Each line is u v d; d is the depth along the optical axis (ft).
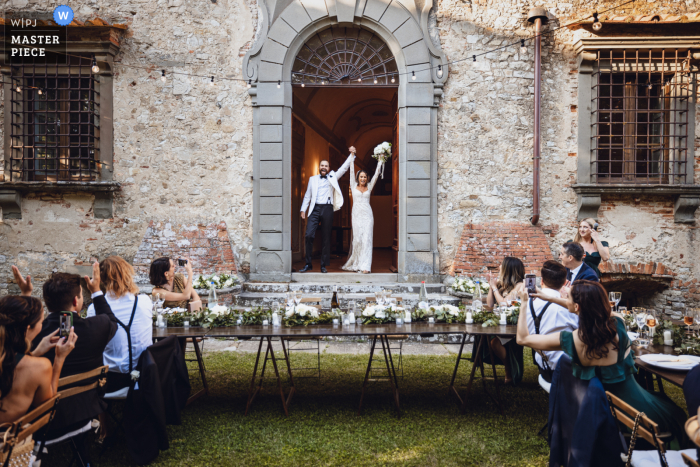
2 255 24.81
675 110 24.27
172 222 24.98
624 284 25.72
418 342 21.18
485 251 24.41
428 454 10.55
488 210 25.04
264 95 24.84
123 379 10.92
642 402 8.79
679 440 8.95
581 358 8.62
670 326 11.84
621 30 24.23
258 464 10.12
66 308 9.68
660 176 24.91
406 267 24.99
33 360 7.85
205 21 24.97
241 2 24.93
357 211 26.78
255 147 24.94
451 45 25.02
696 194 24.02
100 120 24.90
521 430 11.85
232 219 25.18
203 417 12.67
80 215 24.99
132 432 10.09
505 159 24.99
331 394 14.52
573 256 14.46
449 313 13.87
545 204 25.11
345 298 22.80
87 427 9.34
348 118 46.80
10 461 7.10
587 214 24.88
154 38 24.90
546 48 25.09
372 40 25.75
